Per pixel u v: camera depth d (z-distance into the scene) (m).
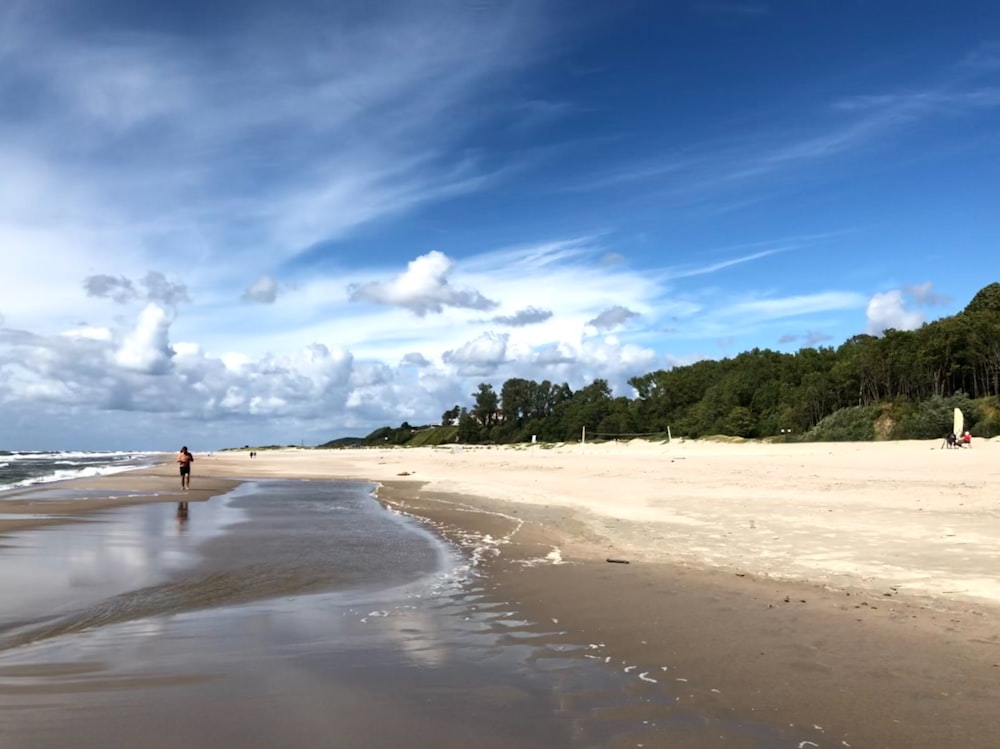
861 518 15.22
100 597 9.80
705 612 8.43
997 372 69.69
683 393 109.31
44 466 76.31
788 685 5.95
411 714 5.35
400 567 12.17
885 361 74.25
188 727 5.07
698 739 4.89
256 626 8.19
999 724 5.10
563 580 10.59
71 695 5.78
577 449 89.75
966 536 12.55
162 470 60.09
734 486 24.41
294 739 4.86
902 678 6.07
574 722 5.19
